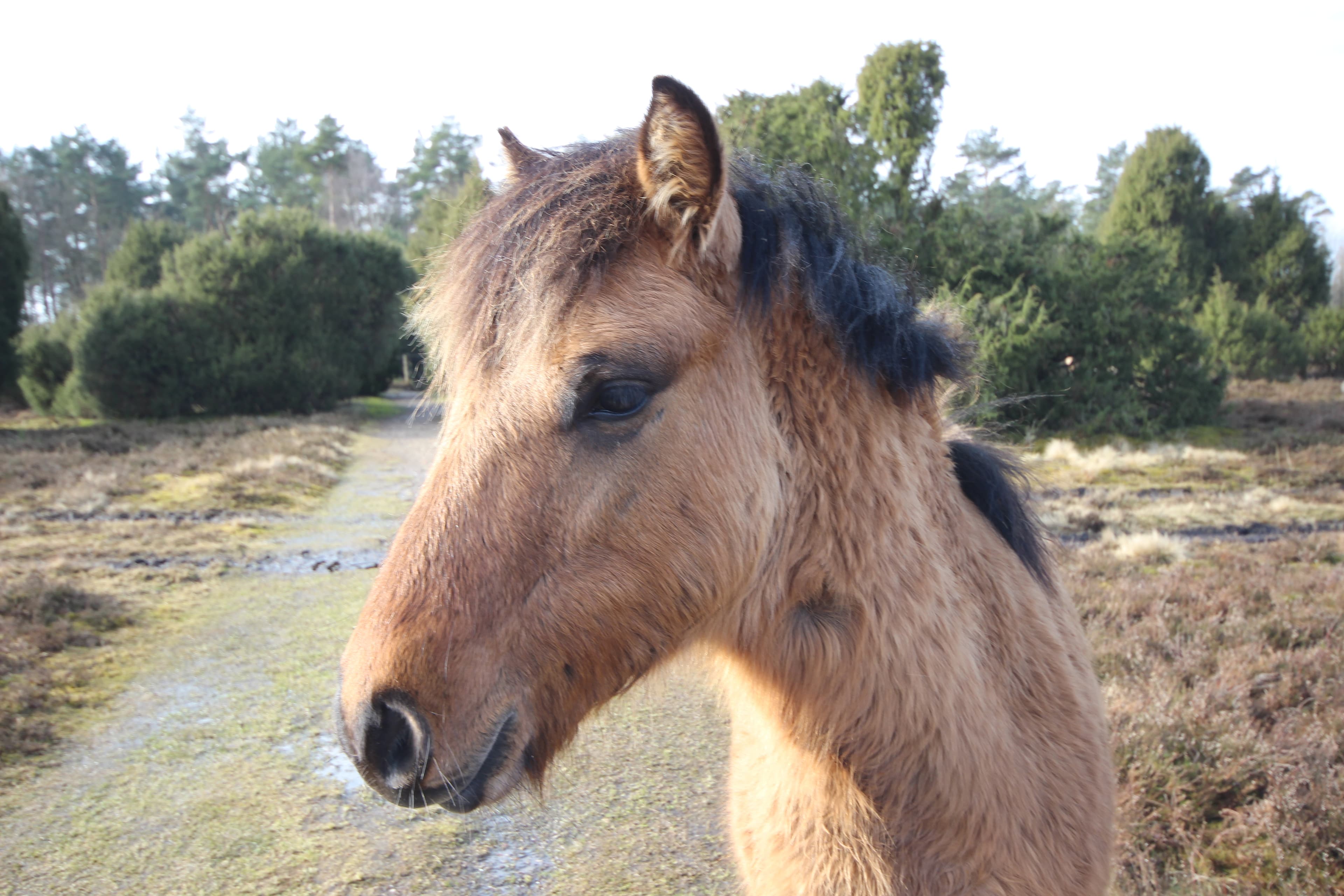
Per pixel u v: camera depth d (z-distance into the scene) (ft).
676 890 11.36
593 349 4.54
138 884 11.69
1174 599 21.52
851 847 5.35
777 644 5.35
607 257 4.65
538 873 11.86
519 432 4.63
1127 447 54.54
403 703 4.45
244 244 88.69
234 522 36.40
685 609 4.93
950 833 5.16
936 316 6.35
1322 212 190.08
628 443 4.68
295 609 24.32
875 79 62.18
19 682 18.20
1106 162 216.95
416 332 6.01
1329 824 10.51
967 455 6.69
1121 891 9.88
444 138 213.46
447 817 13.39
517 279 4.70
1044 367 61.57
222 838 12.82
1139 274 63.21
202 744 15.93
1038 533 7.11
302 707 17.57
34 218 188.65
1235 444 56.70
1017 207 174.50
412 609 4.55
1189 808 11.27
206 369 80.48
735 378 4.98
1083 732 5.88
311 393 84.53
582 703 5.00
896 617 5.16
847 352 5.20
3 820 13.33
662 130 4.57
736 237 4.90
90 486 43.68
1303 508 36.37
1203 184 109.81
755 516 5.02
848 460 5.21
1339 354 100.73
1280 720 13.53
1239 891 9.73
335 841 12.76
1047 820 5.49
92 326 77.41
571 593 4.71
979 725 5.21
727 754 15.44
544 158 5.91
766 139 56.70
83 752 15.61
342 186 232.94
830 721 5.28
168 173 213.87
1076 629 6.97
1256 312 98.78
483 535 4.62
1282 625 18.42
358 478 50.06
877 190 61.21
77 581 26.45
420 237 98.32
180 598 25.29
